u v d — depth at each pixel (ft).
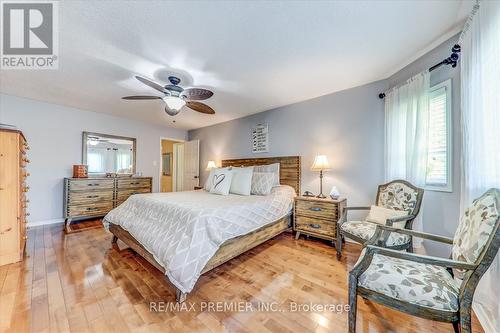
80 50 6.47
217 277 6.24
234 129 15.05
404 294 3.47
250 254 7.93
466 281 3.22
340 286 5.79
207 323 4.37
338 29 5.56
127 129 15.05
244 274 6.43
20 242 7.10
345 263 7.20
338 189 9.91
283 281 6.03
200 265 5.26
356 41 6.11
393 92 7.81
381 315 4.64
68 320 4.37
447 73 6.17
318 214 8.98
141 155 15.83
